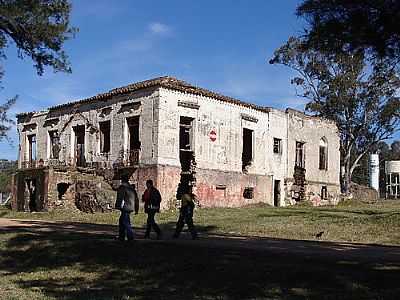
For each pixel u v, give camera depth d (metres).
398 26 11.48
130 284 14.02
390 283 11.52
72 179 38.09
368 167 81.31
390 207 44.34
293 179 46.94
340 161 58.78
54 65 21.58
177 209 35.62
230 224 26.08
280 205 45.16
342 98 56.97
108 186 37.69
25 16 20.27
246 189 42.09
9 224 26.62
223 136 39.94
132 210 17.88
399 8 11.27
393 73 16.92
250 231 23.69
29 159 47.41
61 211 36.06
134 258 16.02
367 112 57.41
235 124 40.97
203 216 30.84
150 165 36.03
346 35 12.03
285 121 46.53
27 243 19.02
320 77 57.31
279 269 13.14
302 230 23.53
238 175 40.94
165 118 36.25
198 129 38.19
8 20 19.95
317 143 50.34
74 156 42.69
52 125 44.81
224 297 12.02
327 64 55.47
